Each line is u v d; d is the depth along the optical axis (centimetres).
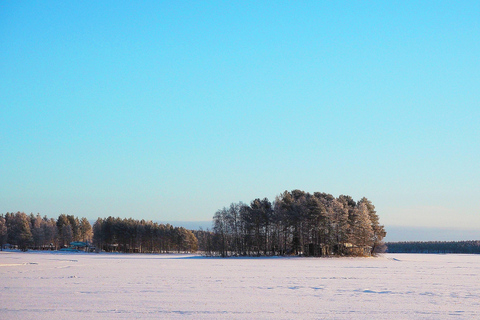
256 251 12900
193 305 2717
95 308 2588
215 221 12962
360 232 11969
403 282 4344
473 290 3603
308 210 12050
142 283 4056
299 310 2572
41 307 2617
